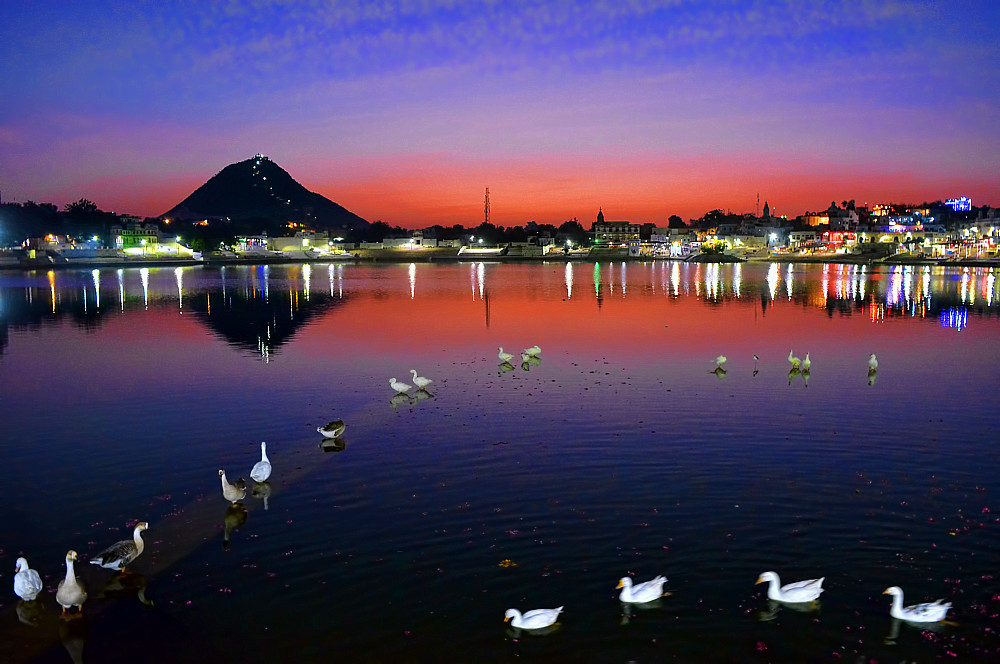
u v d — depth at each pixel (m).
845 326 56.56
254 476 21.19
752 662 12.56
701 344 46.97
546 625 13.64
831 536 16.97
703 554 16.22
